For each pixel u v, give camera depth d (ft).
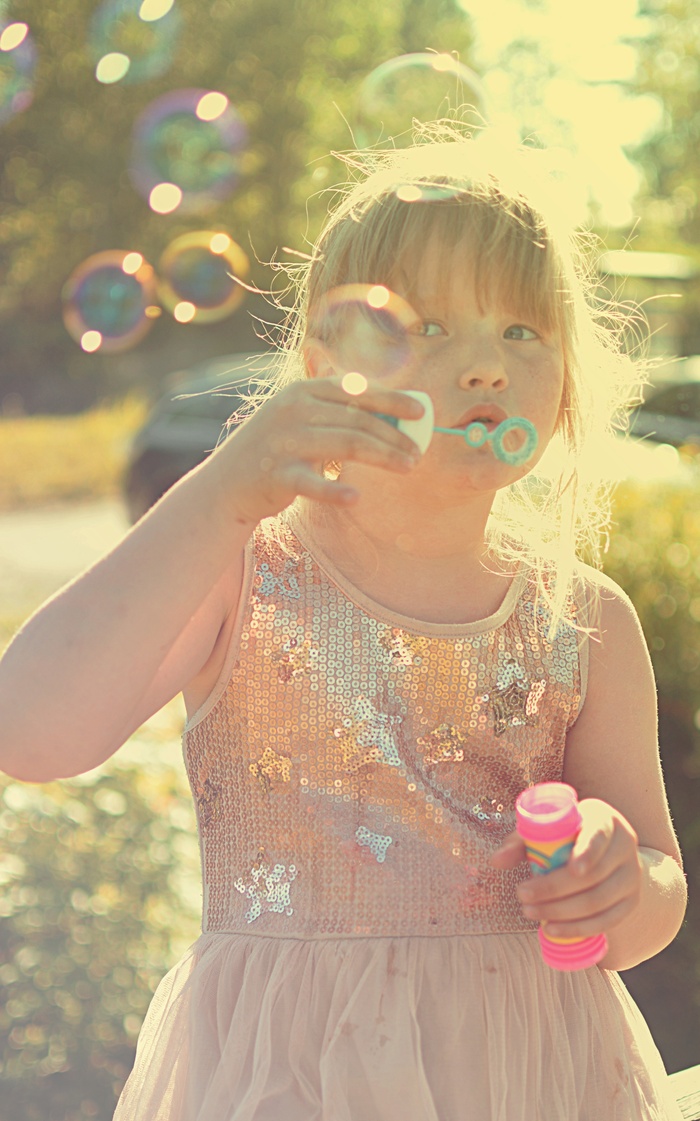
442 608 4.31
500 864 3.76
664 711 13.11
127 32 23.86
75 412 67.82
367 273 4.14
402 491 4.20
